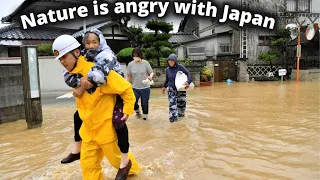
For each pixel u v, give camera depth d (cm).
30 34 1780
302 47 2220
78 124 302
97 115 270
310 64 2233
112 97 281
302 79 1994
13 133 532
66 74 277
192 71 1611
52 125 598
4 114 631
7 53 1694
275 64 2195
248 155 384
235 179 304
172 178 306
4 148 436
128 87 278
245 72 1983
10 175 327
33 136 507
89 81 251
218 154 389
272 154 387
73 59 265
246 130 527
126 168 288
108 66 259
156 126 575
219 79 1975
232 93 1201
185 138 475
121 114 281
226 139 466
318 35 2108
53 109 828
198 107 813
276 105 830
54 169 341
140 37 1675
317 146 418
